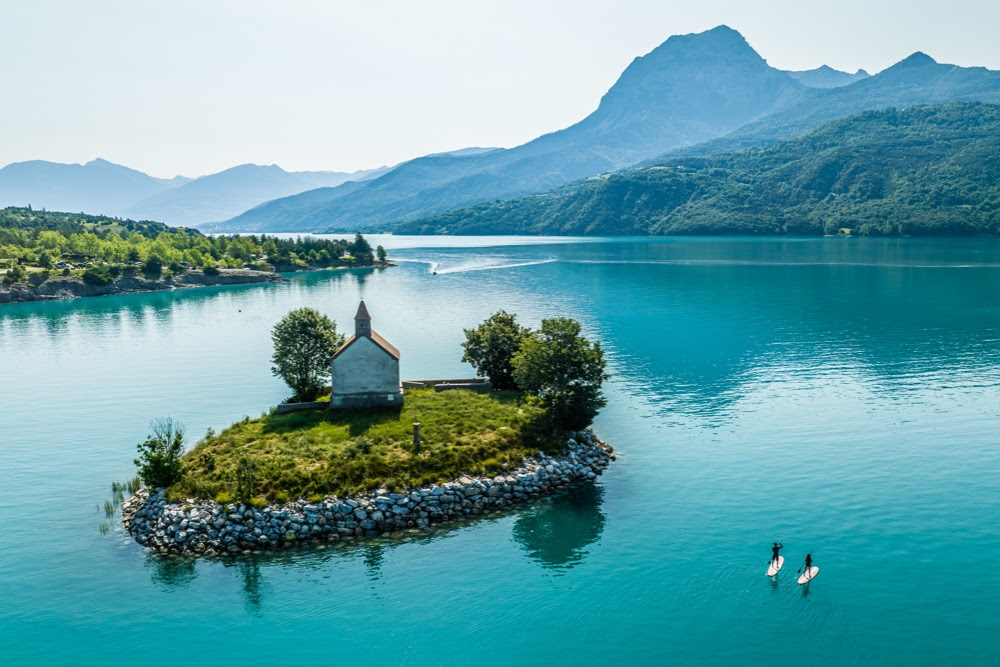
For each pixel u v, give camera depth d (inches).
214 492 2290.8
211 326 6422.2
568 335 2982.3
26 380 4370.1
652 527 2294.5
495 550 2146.9
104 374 4505.4
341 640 1739.7
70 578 2010.3
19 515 2413.9
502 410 2979.8
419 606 1870.1
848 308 6756.9
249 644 1727.4
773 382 4050.2
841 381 4052.7
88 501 2529.5
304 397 3208.7
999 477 2679.6
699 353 4852.4
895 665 1628.9
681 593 1920.5
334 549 2129.7
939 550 2137.1
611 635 1745.8
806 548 2158.0
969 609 1834.4
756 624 1782.7
